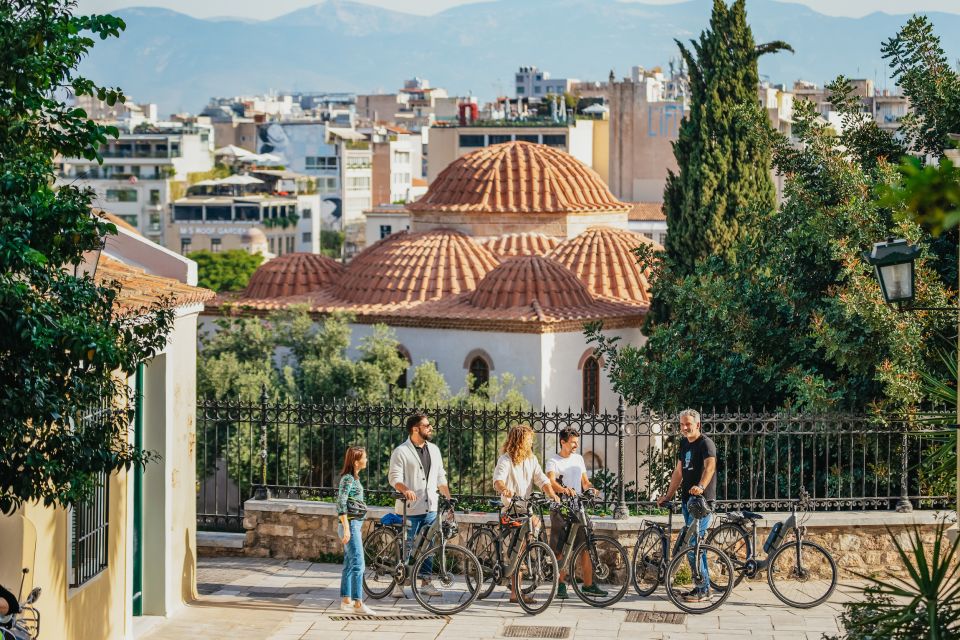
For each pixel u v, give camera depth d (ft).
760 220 77.41
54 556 44.78
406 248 156.97
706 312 75.61
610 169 339.36
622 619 55.93
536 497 58.49
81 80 36.45
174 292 56.49
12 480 35.06
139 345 38.65
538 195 165.07
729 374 73.20
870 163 77.56
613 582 61.36
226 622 55.98
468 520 64.54
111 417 39.45
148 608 56.70
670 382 75.10
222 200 482.69
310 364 133.69
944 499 65.00
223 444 108.99
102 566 49.96
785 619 55.88
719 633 53.78
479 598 59.36
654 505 63.77
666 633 53.78
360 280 155.53
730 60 119.44
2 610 37.47
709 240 118.11
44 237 34.47
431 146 408.87
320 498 69.67
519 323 140.05
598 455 140.26
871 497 63.46
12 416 34.04
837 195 73.41
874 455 66.44
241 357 139.03
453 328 144.15
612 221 170.50
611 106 338.54
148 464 56.49
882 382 65.82
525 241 163.22
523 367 140.77
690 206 119.34
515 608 57.88
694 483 57.82
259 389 128.47
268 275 163.12
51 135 35.91
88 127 35.99
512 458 58.13
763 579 61.93
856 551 62.23
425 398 130.00
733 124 118.62
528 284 145.69
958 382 47.42
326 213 571.28
